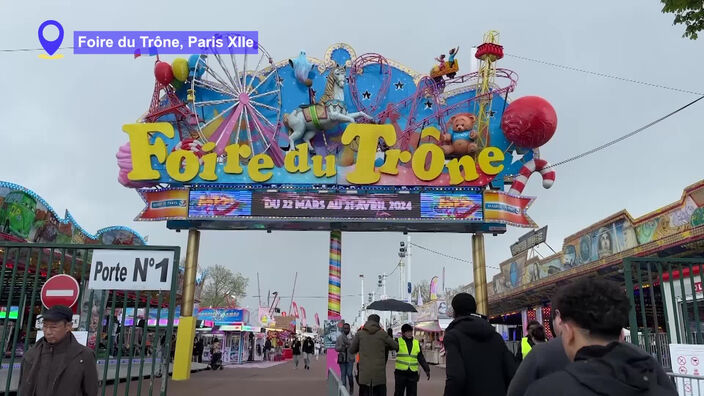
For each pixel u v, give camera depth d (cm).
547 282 2427
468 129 2019
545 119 1956
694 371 656
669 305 1617
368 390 970
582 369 192
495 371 473
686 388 647
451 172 1969
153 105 2078
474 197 1955
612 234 1897
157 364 2292
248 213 1947
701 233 1451
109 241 2017
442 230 2012
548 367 297
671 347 671
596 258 1995
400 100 2120
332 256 2027
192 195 1964
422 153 1980
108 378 1791
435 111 2100
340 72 2116
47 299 621
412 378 928
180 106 2041
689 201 1508
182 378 1933
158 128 2020
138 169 1966
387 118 2106
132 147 1988
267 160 1997
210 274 7988
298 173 1991
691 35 903
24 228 1523
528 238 2736
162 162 1986
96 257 642
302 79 2102
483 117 2056
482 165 1966
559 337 307
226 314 3891
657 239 1634
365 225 2017
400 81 2141
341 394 484
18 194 1478
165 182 1984
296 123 2050
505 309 3416
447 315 4047
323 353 6588
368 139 1995
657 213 1652
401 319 6156
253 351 4362
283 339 6406
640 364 193
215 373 2555
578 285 217
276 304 7769
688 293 1555
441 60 2123
